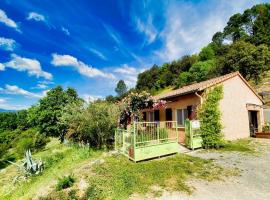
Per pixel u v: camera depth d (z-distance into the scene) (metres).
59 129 21.34
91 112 13.30
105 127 12.92
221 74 42.59
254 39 52.75
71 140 15.97
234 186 5.79
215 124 11.02
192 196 5.24
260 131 16.77
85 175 7.27
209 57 56.97
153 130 9.41
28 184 8.62
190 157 9.09
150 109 17.30
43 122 25.38
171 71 66.31
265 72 40.44
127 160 9.00
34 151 21.77
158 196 5.31
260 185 5.80
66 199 5.55
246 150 10.38
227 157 8.98
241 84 15.33
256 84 37.69
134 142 8.71
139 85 74.88
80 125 13.52
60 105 25.84
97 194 5.57
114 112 13.34
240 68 39.12
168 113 15.36
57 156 12.34
